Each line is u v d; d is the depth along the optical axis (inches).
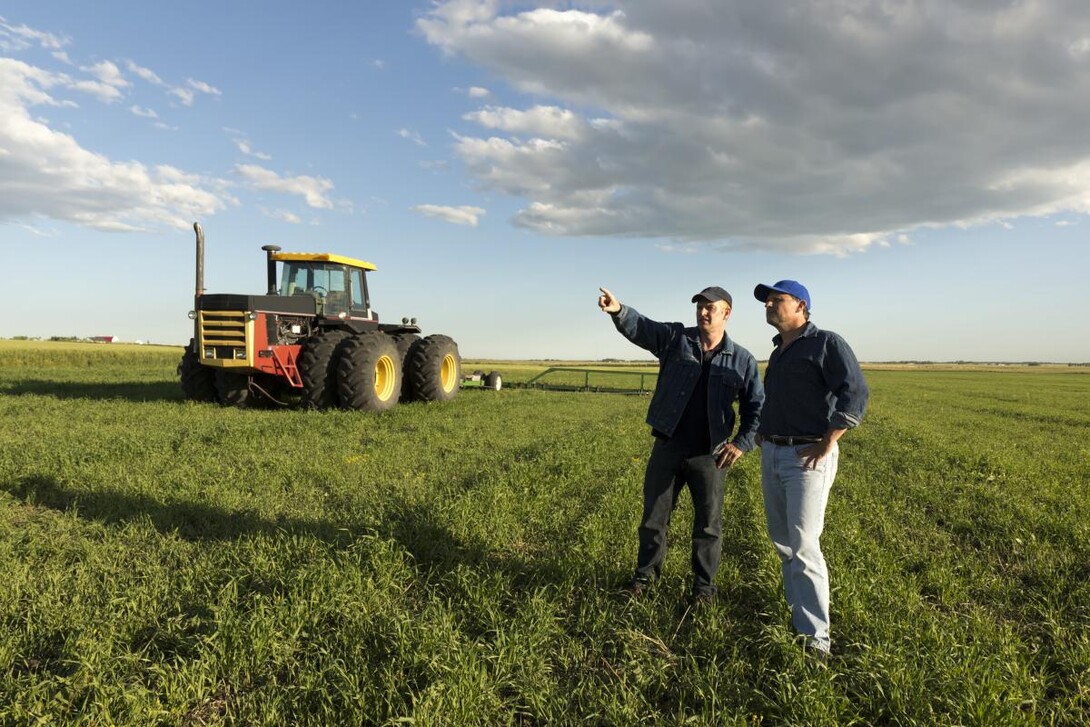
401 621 129.5
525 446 354.6
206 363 452.8
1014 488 286.0
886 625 135.1
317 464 273.9
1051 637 140.0
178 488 227.3
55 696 103.7
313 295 506.9
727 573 169.0
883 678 114.1
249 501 217.8
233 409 459.8
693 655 127.3
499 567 168.4
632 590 154.3
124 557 167.9
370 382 462.3
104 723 98.9
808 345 127.6
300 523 196.2
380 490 241.4
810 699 105.9
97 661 114.1
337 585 145.9
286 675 118.1
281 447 315.6
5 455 267.9
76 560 166.4
